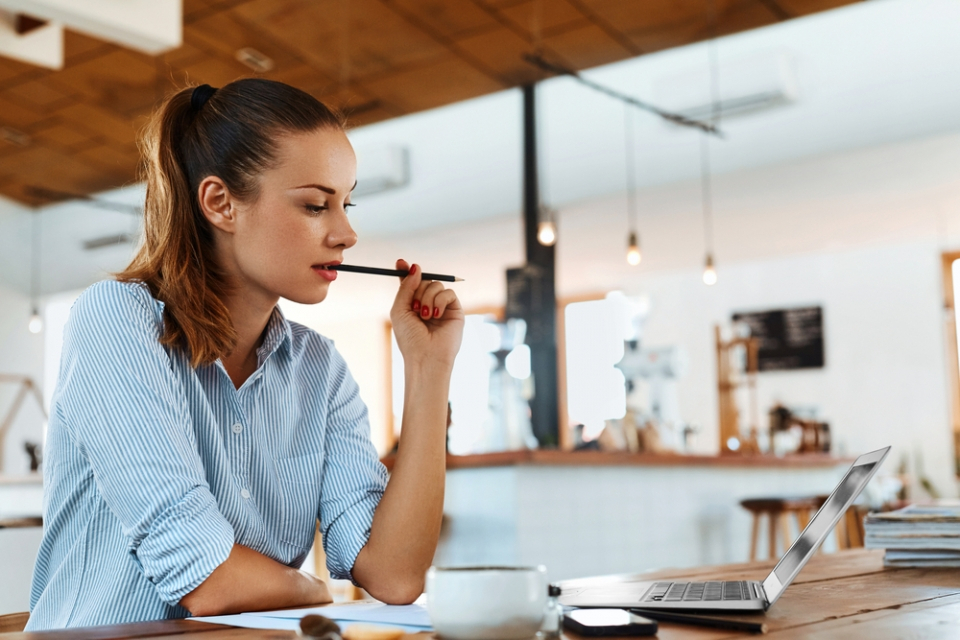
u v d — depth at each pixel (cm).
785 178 590
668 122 605
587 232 712
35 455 734
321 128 114
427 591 73
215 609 96
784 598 101
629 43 561
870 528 141
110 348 105
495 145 671
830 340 803
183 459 102
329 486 124
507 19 524
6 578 332
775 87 552
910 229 717
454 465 378
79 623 105
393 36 544
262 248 112
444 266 811
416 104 648
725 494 512
